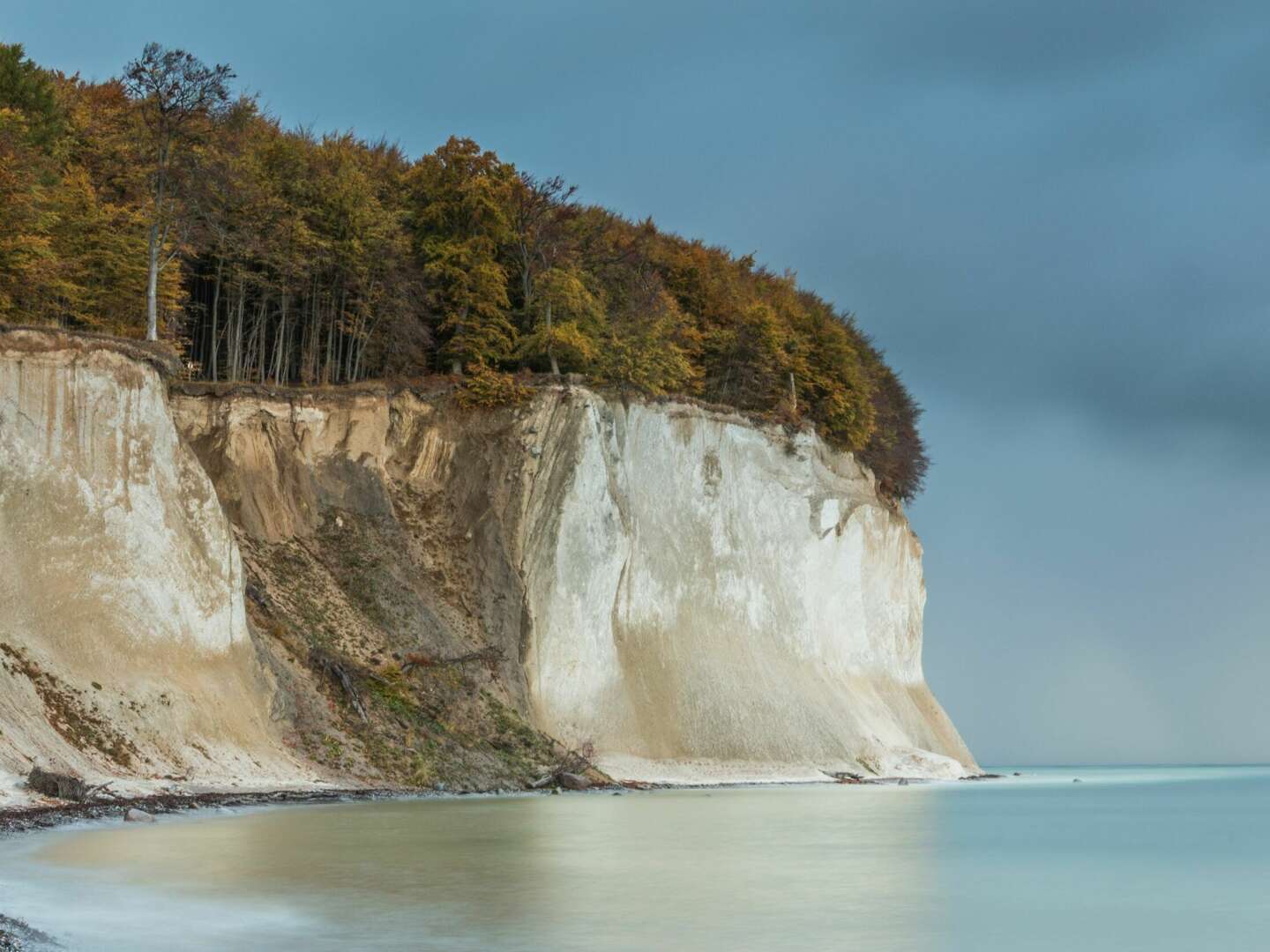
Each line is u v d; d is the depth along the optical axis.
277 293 70.12
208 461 61.09
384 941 18.92
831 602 86.19
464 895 23.42
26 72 63.88
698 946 19.39
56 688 40.78
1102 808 62.81
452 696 57.91
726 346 88.56
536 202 79.00
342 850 29.38
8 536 43.53
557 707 65.25
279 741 48.44
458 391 70.38
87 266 57.72
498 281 74.38
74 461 46.06
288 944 18.48
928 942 20.33
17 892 21.86
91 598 44.34
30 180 54.41
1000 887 27.47
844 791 65.62
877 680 90.50
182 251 59.84
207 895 22.42
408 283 71.69
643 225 98.25
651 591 72.12
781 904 23.67
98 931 18.89
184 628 46.69
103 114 66.69
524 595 65.38
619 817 42.34
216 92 57.91
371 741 51.91
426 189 78.25
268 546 59.66
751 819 43.31
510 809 44.38
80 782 35.47
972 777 96.56
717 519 77.25
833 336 94.25
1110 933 21.69
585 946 19.16
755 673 74.38
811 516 84.06
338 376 71.50
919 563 103.00
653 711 68.62
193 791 40.59
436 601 63.19
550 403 70.06
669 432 76.31
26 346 46.12
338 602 58.88
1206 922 22.95
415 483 68.12
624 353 75.62
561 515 67.69
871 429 96.19
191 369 66.25
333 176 73.38
